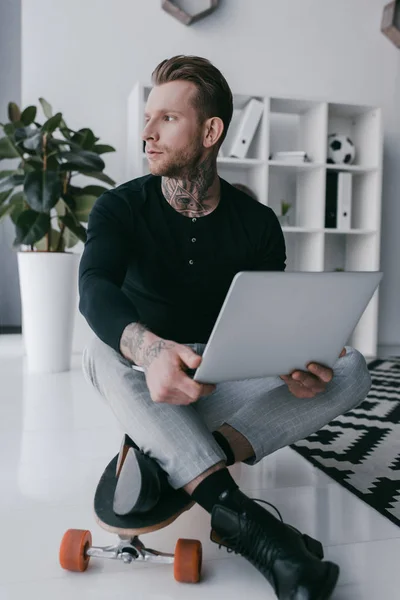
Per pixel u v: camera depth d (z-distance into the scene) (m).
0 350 3.49
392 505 1.30
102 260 1.07
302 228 3.33
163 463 0.98
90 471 1.52
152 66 3.48
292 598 0.83
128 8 3.42
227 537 0.91
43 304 2.78
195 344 1.21
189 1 3.50
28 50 3.31
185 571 0.96
